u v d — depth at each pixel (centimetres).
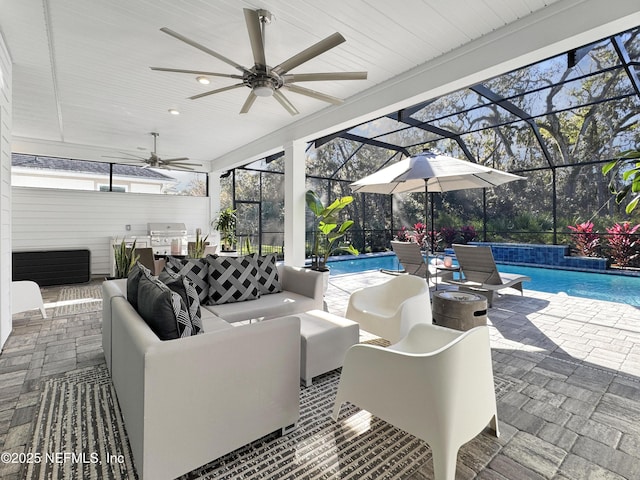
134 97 448
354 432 178
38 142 658
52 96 443
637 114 714
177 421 136
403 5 264
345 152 952
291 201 555
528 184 924
